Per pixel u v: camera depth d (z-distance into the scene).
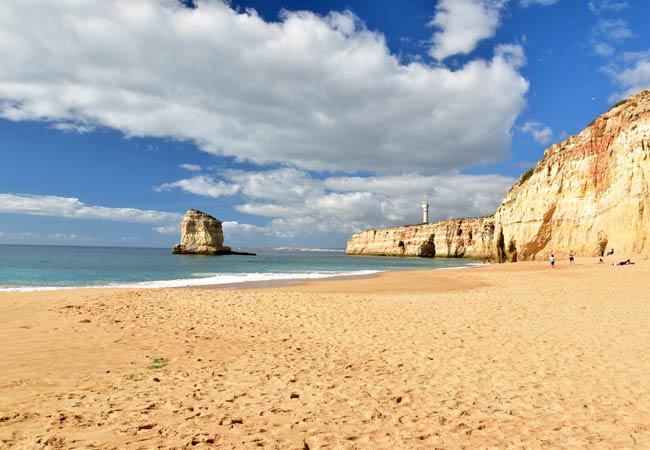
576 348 9.12
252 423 5.12
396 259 122.56
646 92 44.06
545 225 55.09
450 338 10.33
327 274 42.59
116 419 5.07
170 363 7.99
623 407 5.79
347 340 10.20
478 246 121.00
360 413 5.56
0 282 30.09
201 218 127.62
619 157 42.34
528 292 20.86
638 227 38.47
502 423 5.26
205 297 18.62
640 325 11.49
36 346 8.87
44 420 4.94
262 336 10.66
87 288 23.56
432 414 5.55
